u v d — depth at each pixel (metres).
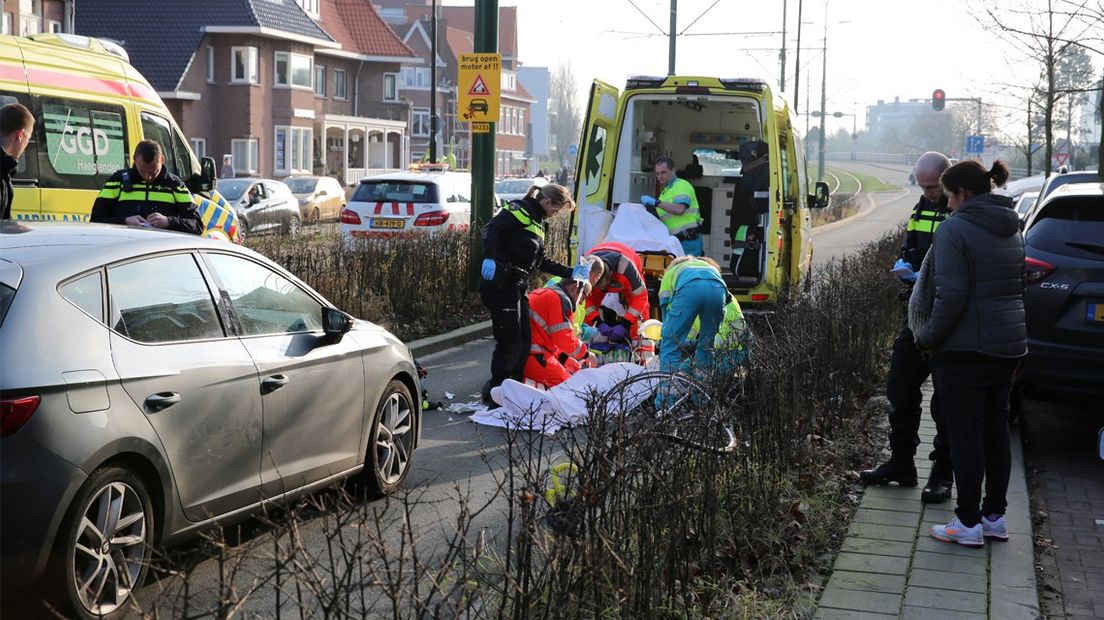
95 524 4.70
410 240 13.79
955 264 5.66
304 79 55.59
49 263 4.85
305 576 3.56
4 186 8.18
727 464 5.43
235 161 52.56
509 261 9.38
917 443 6.86
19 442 4.38
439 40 88.19
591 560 3.99
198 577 5.32
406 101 64.12
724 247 14.25
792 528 5.82
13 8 29.75
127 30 51.03
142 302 5.16
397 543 5.84
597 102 12.12
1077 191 8.10
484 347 13.16
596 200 12.20
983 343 5.66
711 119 14.06
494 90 15.24
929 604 5.00
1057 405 10.07
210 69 51.97
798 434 6.82
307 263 12.19
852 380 8.93
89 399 4.66
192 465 5.18
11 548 4.34
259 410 5.63
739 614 4.73
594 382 8.54
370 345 6.68
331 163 62.22
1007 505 6.36
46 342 4.60
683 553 4.63
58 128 11.16
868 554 5.62
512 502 4.34
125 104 12.04
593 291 10.27
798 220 13.03
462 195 21.16
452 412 9.38
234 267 5.86
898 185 104.69
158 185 9.13
